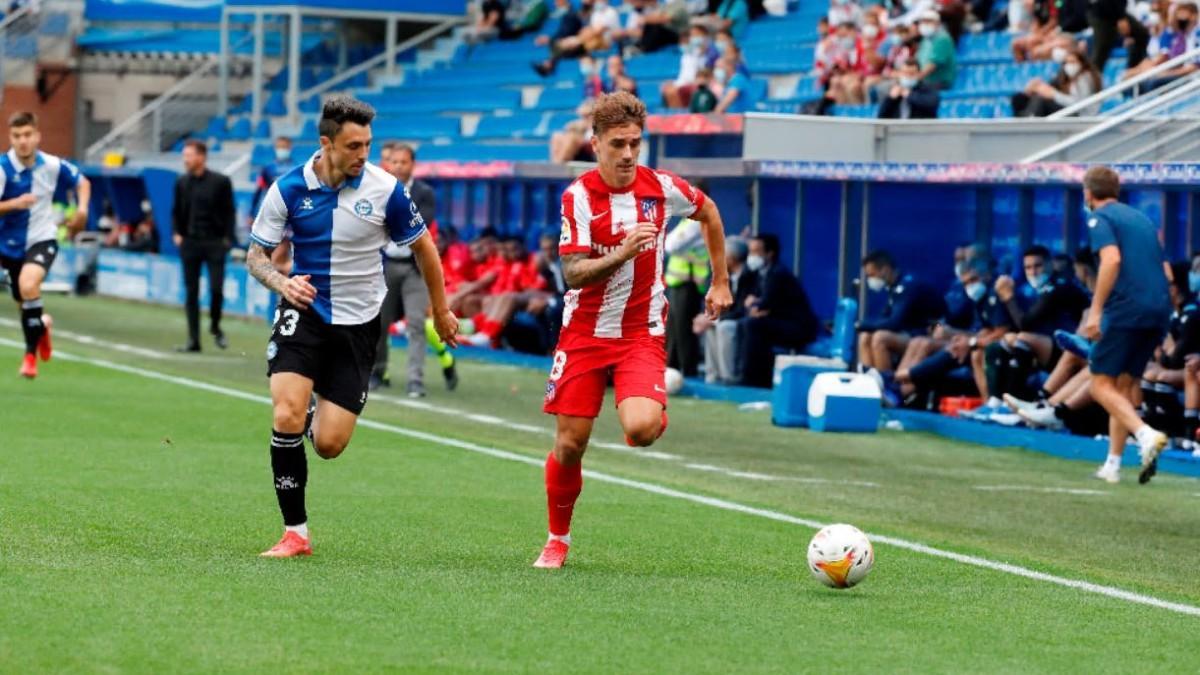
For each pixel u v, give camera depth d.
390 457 25.61
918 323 35.34
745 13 57.72
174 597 14.76
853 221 38.53
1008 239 36.03
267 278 16.98
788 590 16.39
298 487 17.22
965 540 20.83
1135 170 30.28
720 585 16.53
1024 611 15.83
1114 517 23.14
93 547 17.27
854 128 39.25
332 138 16.88
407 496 21.92
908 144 38.78
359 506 20.97
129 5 79.44
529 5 70.19
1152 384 29.66
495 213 50.56
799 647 13.84
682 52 58.69
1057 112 40.41
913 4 50.38
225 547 17.69
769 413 35.19
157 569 16.09
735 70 51.28
